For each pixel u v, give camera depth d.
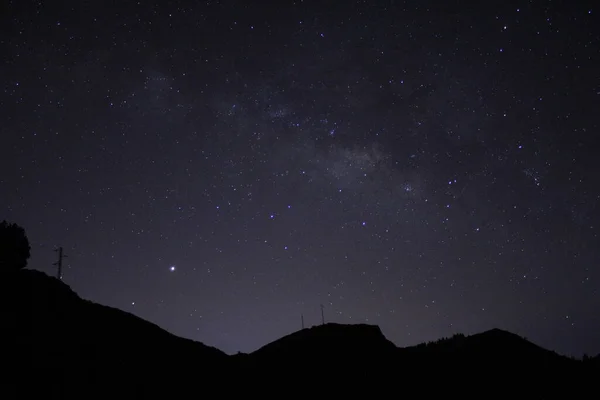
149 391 10.86
